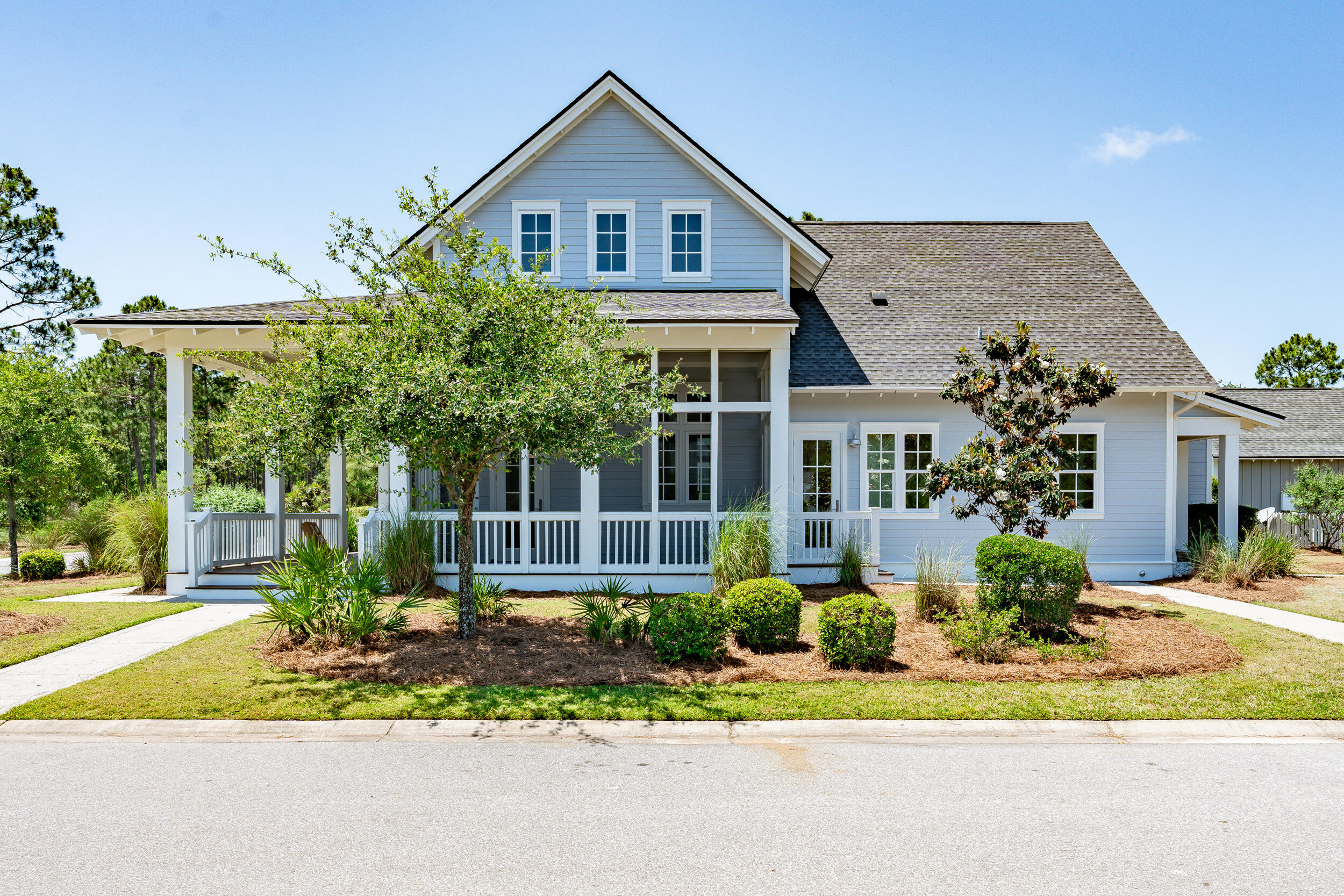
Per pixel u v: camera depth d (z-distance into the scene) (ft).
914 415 47.96
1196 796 16.83
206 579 41.06
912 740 20.48
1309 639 30.30
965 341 49.96
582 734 20.67
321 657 26.99
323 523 49.16
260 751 19.44
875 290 55.77
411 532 39.24
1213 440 76.74
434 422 24.03
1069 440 48.34
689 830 15.05
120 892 12.68
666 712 21.98
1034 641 28.73
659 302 44.21
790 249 50.01
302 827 15.11
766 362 51.80
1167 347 49.24
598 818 15.60
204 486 31.48
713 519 40.81
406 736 20.52
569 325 28.89
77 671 25.61
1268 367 180.14
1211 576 45.34
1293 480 77.82
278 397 26.11
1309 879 13.29
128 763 18.60
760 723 21.39
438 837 14.66
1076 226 63.77
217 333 41.42
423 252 29.78
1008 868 13.61
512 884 12.96
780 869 13.51
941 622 30.71
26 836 14.67
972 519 47.70
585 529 41.45
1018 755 19.38
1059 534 48.06
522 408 24.07
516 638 29.60
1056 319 52.13
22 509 59.41
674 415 56.34
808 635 30.60
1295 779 17.79
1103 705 22.47
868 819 15.58
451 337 26.27
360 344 26.25
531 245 48.65
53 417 59.72
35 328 87.15
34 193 85.30
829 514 43.11
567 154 48.80
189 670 25.58
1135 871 13.53
